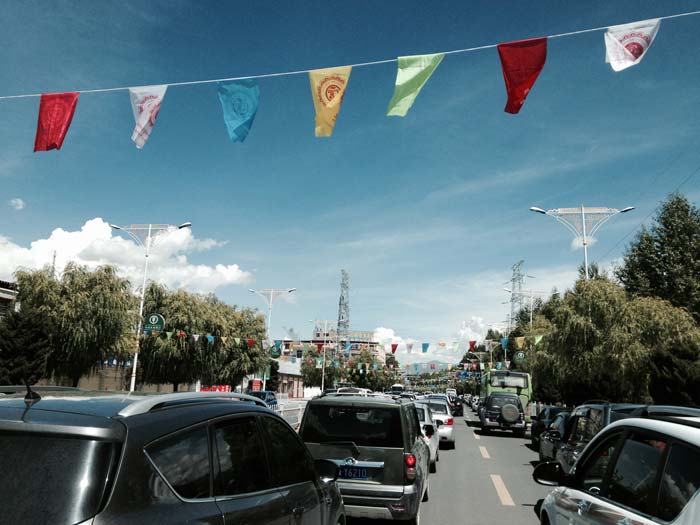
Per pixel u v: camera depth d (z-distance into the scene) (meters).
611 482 3.36
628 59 7.02
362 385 85.25
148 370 35.00
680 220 29.59
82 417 2.34
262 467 3.36
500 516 8.50
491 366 69.50
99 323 23.42
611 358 20.94
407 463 6.91
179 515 2.34
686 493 2.54
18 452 2.22
